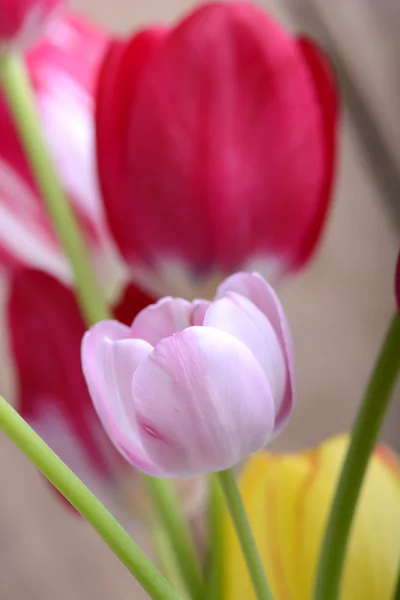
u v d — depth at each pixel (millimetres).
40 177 544
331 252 941
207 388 456
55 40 583
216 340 454
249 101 519
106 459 552
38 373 552
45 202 547
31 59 578
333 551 497
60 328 548
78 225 573
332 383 960
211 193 521
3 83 544
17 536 940
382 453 584
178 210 523
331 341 959
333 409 959
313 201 530
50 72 577
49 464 469
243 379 457
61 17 585
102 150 524
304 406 947
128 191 524
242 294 470
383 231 947
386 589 558
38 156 544
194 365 454
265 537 564
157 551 571
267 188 523
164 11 917
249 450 467
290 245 533
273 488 575
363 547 562
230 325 462
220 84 517
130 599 962
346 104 904
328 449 584
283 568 561
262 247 531
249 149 521
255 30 515
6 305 555
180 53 515
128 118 520
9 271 569
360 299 961
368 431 490
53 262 572
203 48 514
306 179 526
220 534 554
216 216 523
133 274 545
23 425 468
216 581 552
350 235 944
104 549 959
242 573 551
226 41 515
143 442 463
